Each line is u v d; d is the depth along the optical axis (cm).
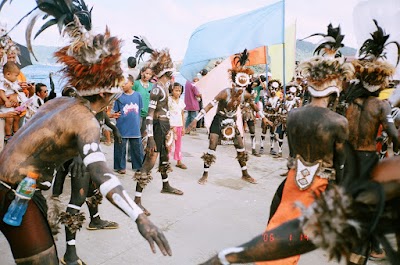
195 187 510
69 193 448
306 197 240
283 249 153
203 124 1030
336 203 132
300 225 145
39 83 503
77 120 199
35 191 209
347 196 132
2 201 200
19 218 197
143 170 413
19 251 206
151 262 309
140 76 643
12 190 200
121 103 532
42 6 218
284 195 255
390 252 129
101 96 220
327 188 157
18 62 496
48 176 210
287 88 746
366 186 131
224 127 518
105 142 729
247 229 384
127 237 350
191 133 935
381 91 321
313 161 242
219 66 612
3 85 445
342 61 252
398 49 297
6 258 301
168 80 448
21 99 462
